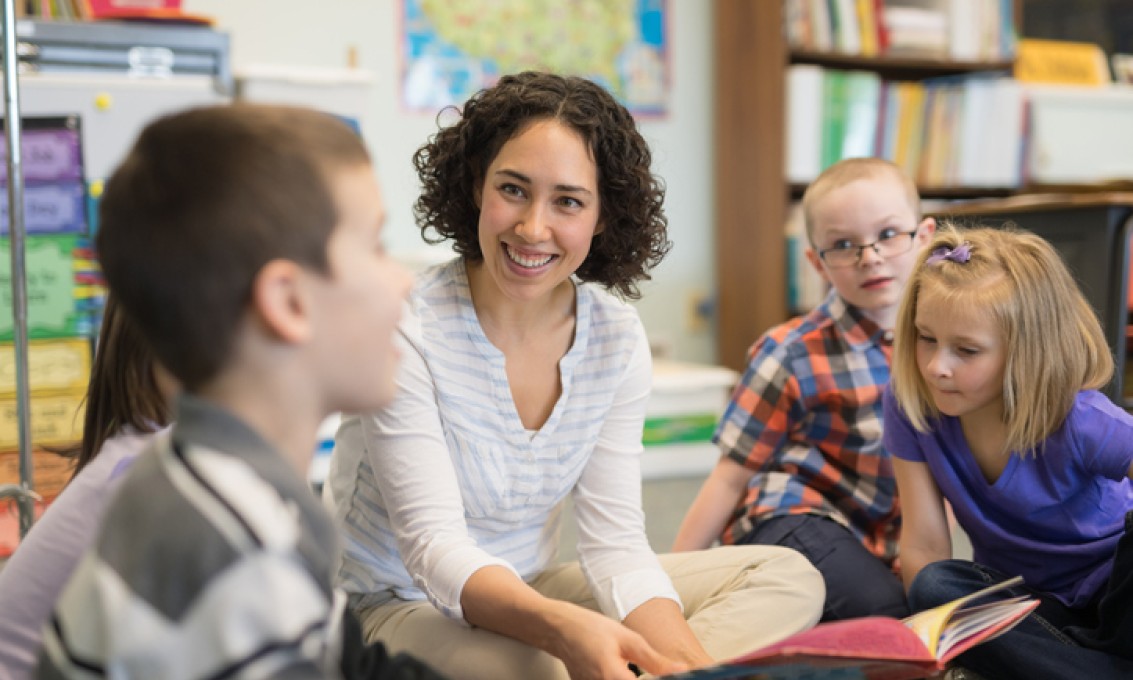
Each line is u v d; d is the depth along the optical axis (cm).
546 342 123
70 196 231
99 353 96
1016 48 343
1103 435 124
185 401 63
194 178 64
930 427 133
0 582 92
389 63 311
